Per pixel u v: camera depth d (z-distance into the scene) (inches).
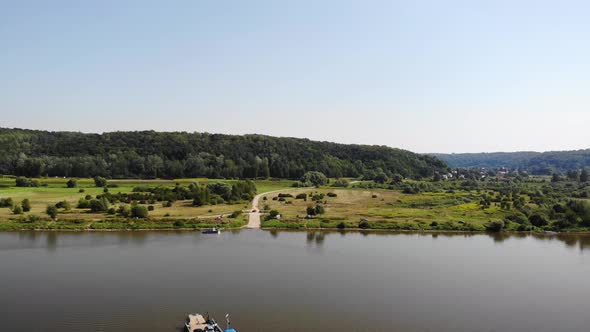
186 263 3543.3
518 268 3607.3
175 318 2449.6
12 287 2913.4
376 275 3329.2
